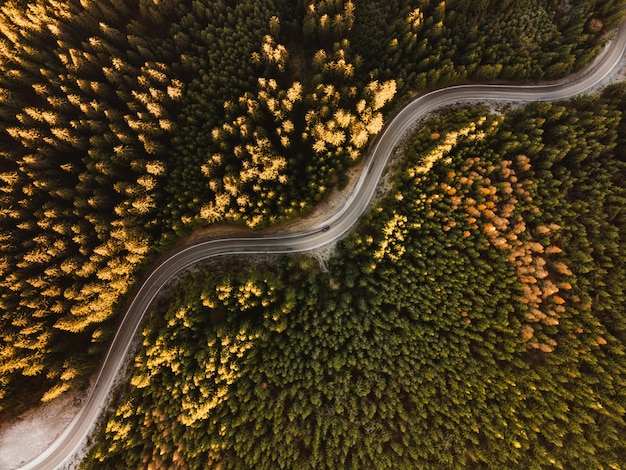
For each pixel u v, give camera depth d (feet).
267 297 170.30
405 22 181.57
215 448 155.63
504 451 152.05
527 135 175.11
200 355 160.97
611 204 168.04
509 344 159.63
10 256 152.66
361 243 176.76
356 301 177.68
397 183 182.19
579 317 159.74
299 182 180.86
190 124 177.06
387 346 166.91
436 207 172.96
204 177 172.04
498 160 172.65
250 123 174.50
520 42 182.39
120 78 171.32
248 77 182.39
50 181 159.43
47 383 162.71
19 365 150.10
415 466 157.07
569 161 174.40
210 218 173.47
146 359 168.76
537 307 160.97
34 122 164.45
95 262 160.66
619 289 157.99
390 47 182.70
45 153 162.20
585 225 167.73
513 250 166.71
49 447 163.12
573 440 150.92
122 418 159.94
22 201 155.12
